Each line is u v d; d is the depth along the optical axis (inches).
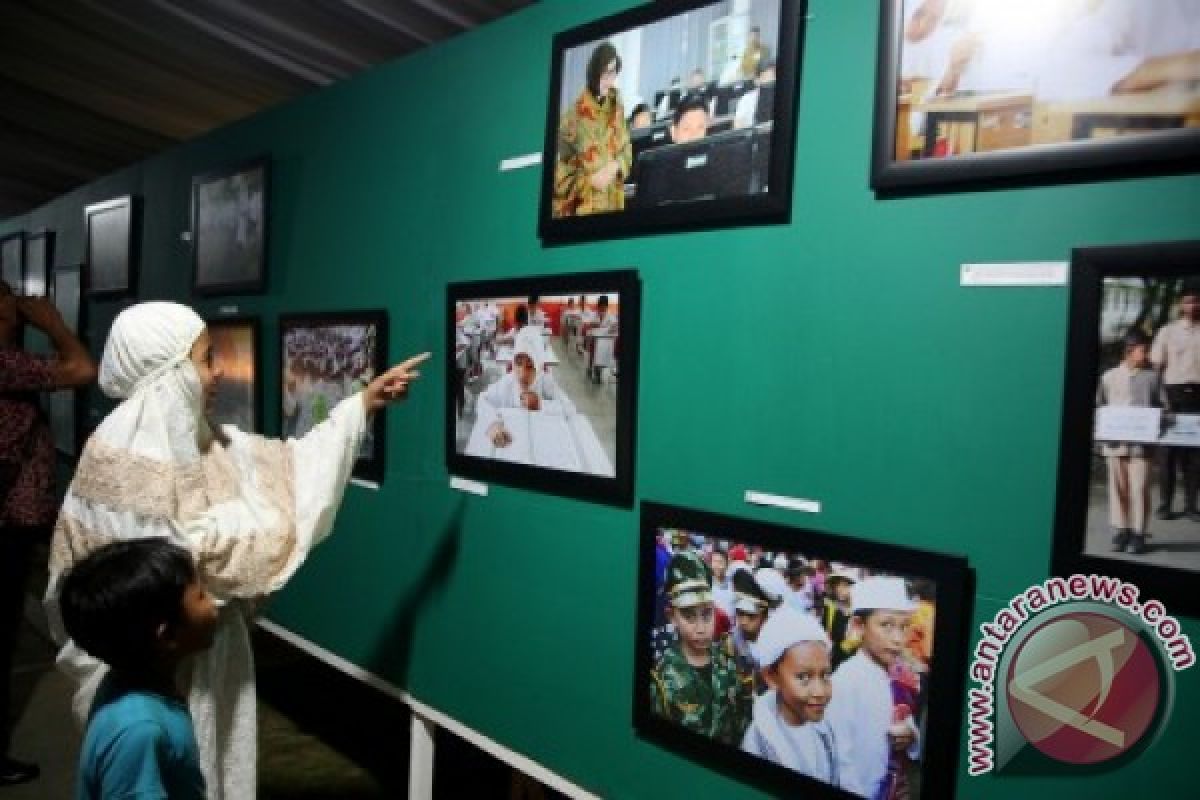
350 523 99.4
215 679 67.1
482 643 82.1
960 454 50.8
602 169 70.1
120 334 63.4
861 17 55.0
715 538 61.9
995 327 49.4
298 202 109.4
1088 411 45.3
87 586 48.4
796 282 58.2
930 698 50.6
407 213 91.9
